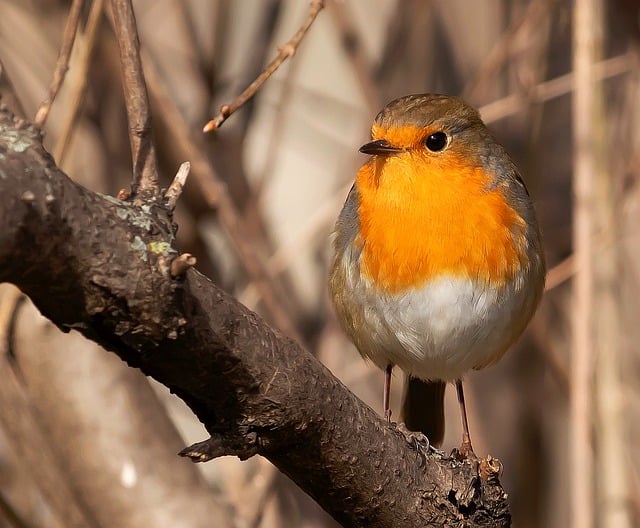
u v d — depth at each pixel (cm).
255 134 1276
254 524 823
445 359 779
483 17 1087
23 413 732
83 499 737
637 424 1025
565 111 1105
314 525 965
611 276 837
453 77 1065
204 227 1005
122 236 389
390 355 795
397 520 530
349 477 505
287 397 459
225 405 452
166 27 1133
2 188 350
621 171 976
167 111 799
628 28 966
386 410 805
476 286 736
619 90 1012
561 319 1076
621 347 904
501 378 1092
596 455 894
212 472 1017
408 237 732
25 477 856
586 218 762
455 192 733
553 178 1104
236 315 436
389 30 1059
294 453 485
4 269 362
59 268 376
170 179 921
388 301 749
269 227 1052
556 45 1043
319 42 1330
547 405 1099
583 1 779
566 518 1111
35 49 951
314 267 1106
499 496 560
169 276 395
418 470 532
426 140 738
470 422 1019
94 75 902
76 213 376
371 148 739
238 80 1015
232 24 1059
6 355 726
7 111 370
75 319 395
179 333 409
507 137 1074
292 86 1017
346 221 788
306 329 1010
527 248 759
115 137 916
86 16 900
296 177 1322
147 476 734
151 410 754
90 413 731
